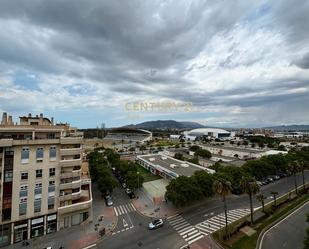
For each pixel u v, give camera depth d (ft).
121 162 309.22
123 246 137.90
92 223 170.40
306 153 376.07
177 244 139.13
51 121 230.48
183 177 202.28
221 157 440.45
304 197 224.53
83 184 204.03
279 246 136.05
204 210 194.39
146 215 185.16
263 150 479.41
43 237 150.30
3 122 177.27
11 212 142.10
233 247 134.82
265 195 233.76
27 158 147.84
